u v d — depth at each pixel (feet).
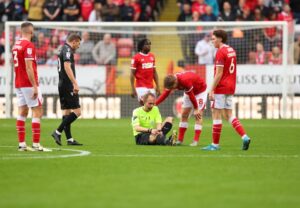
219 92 131.64
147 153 128.47
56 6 265.34
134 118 147.33
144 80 169.99
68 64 143.84
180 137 147.02
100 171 103.76
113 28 256.93
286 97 235.40
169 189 88.33
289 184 92.79
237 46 246.88
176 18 293.23
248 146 134.62
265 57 245.04
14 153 126.82
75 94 145.18
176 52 255.29
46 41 245.86
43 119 229.86
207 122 215.31
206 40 245.45
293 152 131.54
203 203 79.20
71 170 104.78
